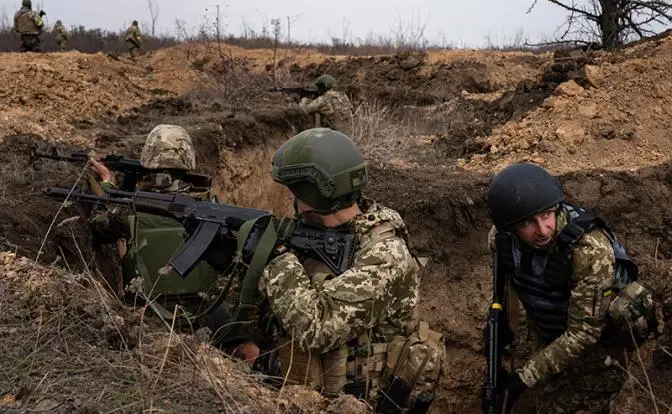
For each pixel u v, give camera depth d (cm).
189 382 270
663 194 686
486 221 708
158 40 2861
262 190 888
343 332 284
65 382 262
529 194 363
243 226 306
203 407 260
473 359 666
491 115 1070
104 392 257
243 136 873
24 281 331
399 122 1334
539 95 1033
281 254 299
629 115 880
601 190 693
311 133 304
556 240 378
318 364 297
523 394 524
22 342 286
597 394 421
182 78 1661
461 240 705
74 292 324
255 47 2322
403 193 725
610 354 412
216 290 363
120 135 800
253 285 297
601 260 372
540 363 393
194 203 338
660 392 381
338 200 301
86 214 495
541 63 1773
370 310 287
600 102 898
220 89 1216
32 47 1727
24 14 1703
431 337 313
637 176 701
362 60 1795
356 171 301
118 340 295
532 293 400
